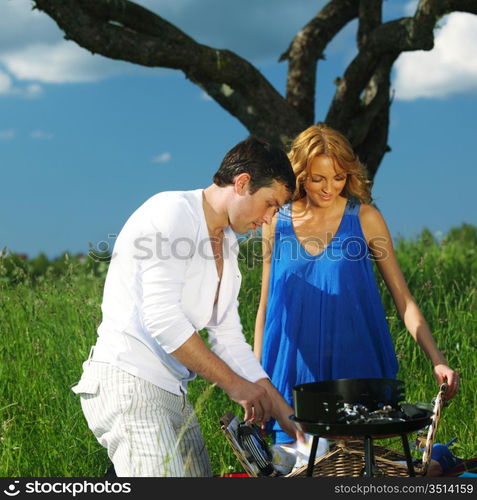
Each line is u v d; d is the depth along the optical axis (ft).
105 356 9.96
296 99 30.91
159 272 9.64
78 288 21.67
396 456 10.65
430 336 12.62
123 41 24.16
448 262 29.76
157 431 9.66
